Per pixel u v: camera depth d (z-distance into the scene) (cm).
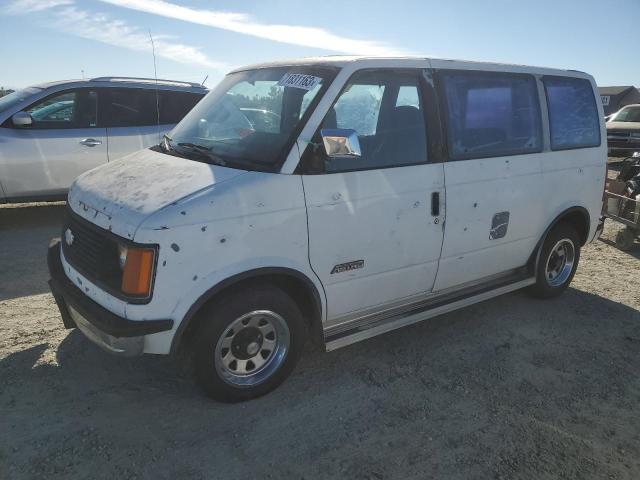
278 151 314
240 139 340
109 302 288
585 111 498
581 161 488
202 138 365
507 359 398
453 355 400
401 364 383
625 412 338
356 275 346
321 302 336
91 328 301
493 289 448
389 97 355
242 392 322
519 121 437
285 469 273
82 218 318
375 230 346
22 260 568
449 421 319
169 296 278
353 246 338
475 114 403
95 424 299
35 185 693
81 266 315
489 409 333
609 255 684
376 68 348
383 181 346
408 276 377
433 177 372
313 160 317
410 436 304
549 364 394
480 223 409
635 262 656
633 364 400
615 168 1381
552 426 320
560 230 491
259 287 310
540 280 493
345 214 330
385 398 339
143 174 325
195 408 319
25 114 674
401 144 359
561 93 474
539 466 285
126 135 738
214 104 395
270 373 331
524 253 465
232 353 316
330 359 385
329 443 295
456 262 405
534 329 451
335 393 343
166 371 357
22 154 677
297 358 341
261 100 358
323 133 305
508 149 427
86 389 332
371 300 364
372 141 346
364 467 277
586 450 300
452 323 457
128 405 318
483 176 404
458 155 388
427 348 409
